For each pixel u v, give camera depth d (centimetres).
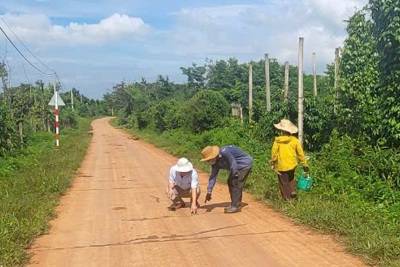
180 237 686
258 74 3609
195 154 1936
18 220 748
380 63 994
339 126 1257
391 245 561
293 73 3638
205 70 5003
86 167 1717
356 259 553
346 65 1302
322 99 1591
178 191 878
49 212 857
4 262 559
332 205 767
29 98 3447
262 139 1738
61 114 4847
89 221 813
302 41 1334
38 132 3123
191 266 556
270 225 738
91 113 10450
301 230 700
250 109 2027
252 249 612
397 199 783
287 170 862
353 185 882
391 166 888
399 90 935
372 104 1132
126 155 2236
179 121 3428
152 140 3262
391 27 930
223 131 1942
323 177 941
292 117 1616
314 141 1505
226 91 3466
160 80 6425
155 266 560
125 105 7144
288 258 569
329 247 606
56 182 1155
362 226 641
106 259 593
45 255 613
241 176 844
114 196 1078
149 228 748
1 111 1802
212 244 643
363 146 1027
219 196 1033
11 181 1166
